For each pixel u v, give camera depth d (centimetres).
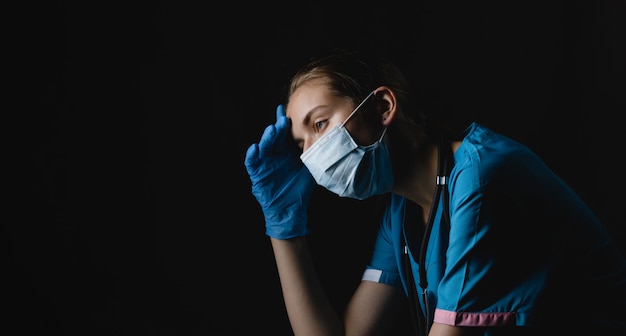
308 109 138
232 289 253
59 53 237
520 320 120
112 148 243
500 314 121
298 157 163
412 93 144
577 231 127
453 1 288
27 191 236
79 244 241
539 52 309
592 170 322
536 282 122
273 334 253
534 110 312
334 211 255
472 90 297
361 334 162
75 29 238
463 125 295
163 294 247
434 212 140
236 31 252
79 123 240
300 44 259
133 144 245
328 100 137
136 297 245
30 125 236
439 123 145
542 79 312
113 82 242
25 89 235
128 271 245
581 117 317
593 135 320
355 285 256
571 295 129
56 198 239
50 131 238
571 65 316
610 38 318
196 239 251
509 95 305
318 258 254
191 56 249
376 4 272
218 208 252
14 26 232
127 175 245
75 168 240
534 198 124
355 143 137
